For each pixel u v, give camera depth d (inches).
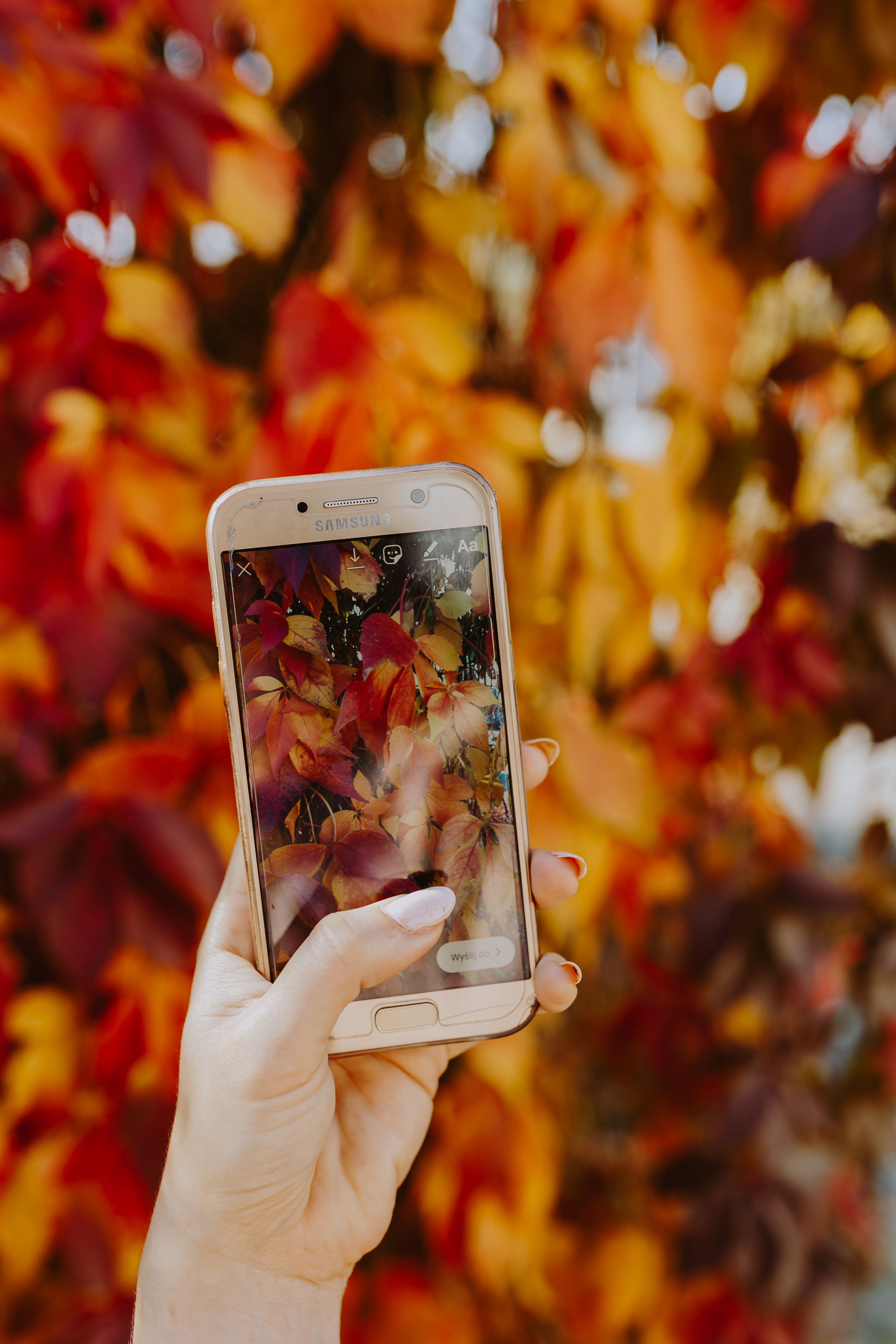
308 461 17.4
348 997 16.5
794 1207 21.6
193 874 17.3
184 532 17.9
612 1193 24.0
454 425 18.3
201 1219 16.5
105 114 16.6
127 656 17.8
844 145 19.7
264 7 17.6
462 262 19.1
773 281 20.7
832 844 24.8
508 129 18.9
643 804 19.1
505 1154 19.9
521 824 17.2
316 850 17.1
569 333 18.5
